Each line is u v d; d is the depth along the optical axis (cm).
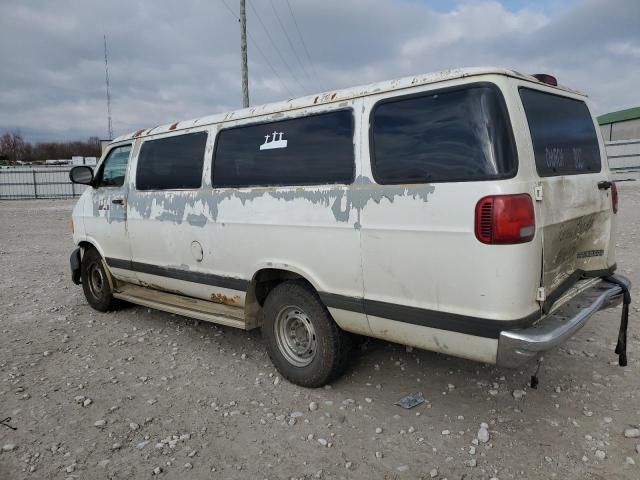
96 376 456
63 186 3080
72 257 664
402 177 331
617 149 3033
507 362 297
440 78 321
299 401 398
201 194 471
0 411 395
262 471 315
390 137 339
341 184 364
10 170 3034
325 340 396
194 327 579
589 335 496
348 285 365
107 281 626
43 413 391
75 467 323
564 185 338
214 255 465
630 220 1184
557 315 326
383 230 339
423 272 323
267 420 373
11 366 480
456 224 304
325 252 374
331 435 350
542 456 317
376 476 307
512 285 292
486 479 299
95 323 605
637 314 551
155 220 523
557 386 400
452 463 315
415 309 329
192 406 397
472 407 378
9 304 694
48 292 757
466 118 308
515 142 296
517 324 296
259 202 418
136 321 609
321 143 380
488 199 292
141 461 329
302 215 386
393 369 444
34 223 1745
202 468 320
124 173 575
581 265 390
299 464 321
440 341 326
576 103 402
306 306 401
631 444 324
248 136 434
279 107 413
